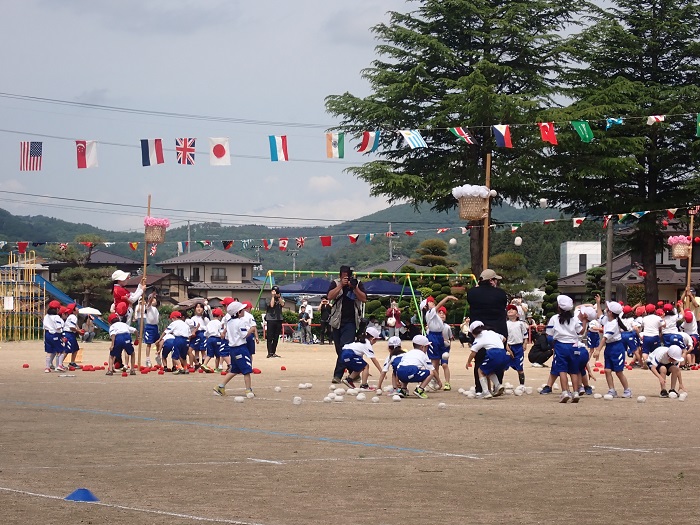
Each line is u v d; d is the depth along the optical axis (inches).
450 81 1994.3
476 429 553.0
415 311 1809.8
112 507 325.1
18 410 647.1
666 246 2265.0
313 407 677.3
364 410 658.2
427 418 609.3
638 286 2479.1
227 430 541.3
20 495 344.2
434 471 407.2
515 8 2068.2
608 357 767.1
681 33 2210.9
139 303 1098.7
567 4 2143.2
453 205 2159.2
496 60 2084.2
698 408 685.3
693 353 1193.4
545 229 4254.4
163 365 1141.7
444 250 2348.7
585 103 2058.3
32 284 2142.0
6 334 2076.8
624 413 647.1
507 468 416.2
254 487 366.6
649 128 2159.2
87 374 1041.5
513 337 864.3
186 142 1002.7
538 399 748.6
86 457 437.7
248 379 756.6
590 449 475.2
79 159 976.9
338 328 831.1
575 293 2810.0
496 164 2022.6
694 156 2150.6
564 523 308.5
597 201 2166.6
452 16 2065.7
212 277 3565.5
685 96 2121.1
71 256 3289.9
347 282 828.0
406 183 2001.7
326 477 390.3
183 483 374.0
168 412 638.5
